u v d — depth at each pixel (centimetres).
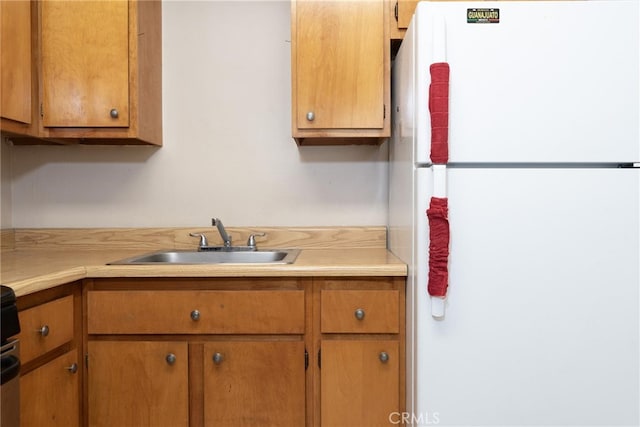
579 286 113
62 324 121
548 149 112
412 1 148
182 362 130
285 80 183
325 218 184
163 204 184
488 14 111
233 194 185
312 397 131
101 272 128
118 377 130
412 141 121
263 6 183
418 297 115
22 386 107
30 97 150
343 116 151
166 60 182
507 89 112
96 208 184
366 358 129
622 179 112
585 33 111
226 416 130
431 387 115
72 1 154
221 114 184
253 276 129
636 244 112
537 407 114
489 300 113
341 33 150
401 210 141
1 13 136
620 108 111
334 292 129
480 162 113
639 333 112
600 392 113
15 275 112
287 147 184
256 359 130
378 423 129
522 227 113
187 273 128
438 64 108
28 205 183
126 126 156
